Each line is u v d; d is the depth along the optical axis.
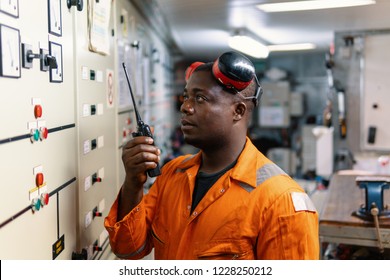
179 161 1.60
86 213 1.79
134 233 1.44
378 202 2.15
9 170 1.10
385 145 4.46
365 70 4.46
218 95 1.33
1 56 1.04
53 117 1.42
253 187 1.31
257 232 1.29
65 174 1.54
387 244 2.06
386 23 4.11
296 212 1.27
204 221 1.33
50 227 1.41
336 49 4.56
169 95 6.26
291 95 7.81
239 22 4.11
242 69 1.31
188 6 3.34
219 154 1.40
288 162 7.89
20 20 1.16
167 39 5.32
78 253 1.65
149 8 3.32
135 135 1.44
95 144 1.91
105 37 2.05
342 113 4.58
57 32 1.44
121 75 2.50
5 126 1.08
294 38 5.25
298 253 1.26
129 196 1.44
